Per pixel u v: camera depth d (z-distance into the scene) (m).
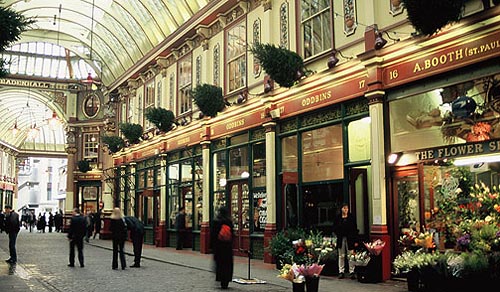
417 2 8.77
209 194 18.94
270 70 13.28
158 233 22.77
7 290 10.19
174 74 22.95
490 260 8.23
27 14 28.61
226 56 18.38
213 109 17.20
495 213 8.87
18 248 22.11
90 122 37.72
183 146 21.19
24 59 38.12
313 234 12.70
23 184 71.25
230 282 11.20
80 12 28.67
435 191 10.20
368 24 11.96
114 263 14.07
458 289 8.52
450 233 9.50
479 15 9.23
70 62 39.06
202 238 18.91
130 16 25.50
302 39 14.44
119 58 30.09
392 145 11.32
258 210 16.12
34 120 50.47
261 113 15.88
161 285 10.82
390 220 11.18
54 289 10.34
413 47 10.59
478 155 9.00
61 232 39.75
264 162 15.99
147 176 25.67
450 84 10.08
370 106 11.62
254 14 16.73
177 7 21.75
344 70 12.44
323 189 13.40
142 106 26.94
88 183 37.75
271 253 13.48
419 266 9.13
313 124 13.80
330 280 11.23
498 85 9.33
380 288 10.00
